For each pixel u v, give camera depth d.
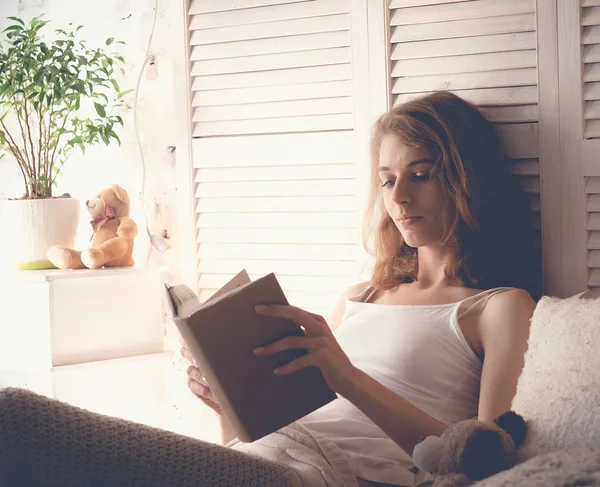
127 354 2.08
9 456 1.02
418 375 1.48
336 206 1.86
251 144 1.94
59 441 1.04
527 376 1.26
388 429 1.28
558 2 1.56
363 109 1.79
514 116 1.63
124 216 2.11
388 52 1.74
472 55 1.67
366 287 1.73
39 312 1.98
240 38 1.92
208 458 1.11
